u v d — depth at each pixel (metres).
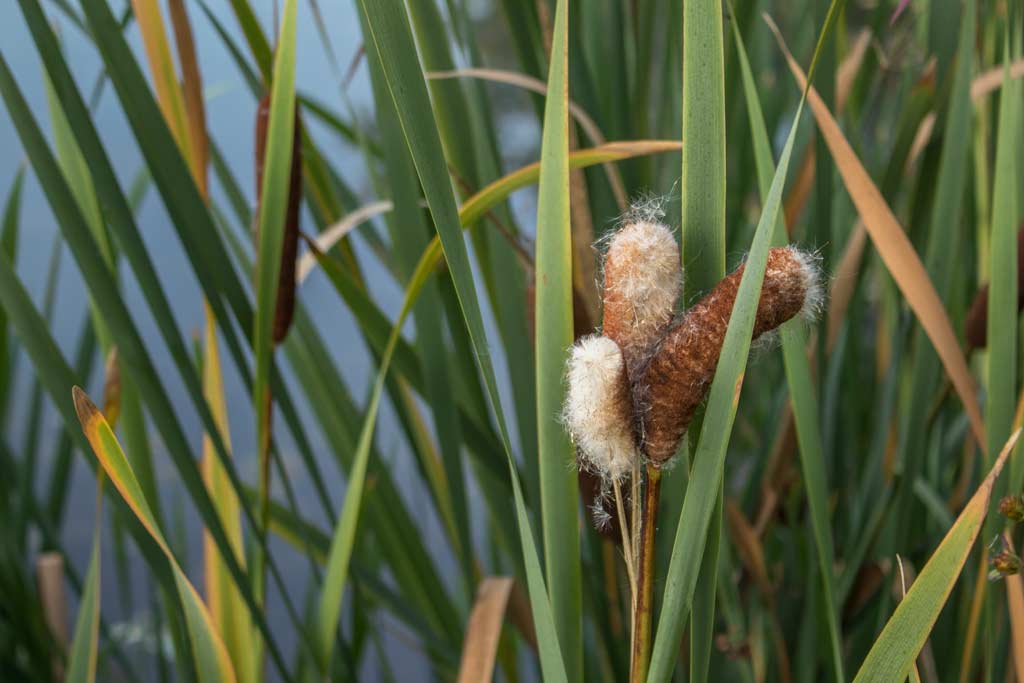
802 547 1.52
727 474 1.57
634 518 0.93
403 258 1.26
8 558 1.77
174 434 1.11
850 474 1.50
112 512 2.05
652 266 0.90
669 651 0.92
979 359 1.57
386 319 1.24
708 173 0.93
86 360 1.87
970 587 1.24
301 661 1.79
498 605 1.21
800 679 1.36
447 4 1.37
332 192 1.38
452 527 1.50
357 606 1.79
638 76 1.40
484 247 1.31
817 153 1.22
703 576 0.95
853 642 1.37
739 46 1.04
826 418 1.44
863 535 1.36
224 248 1.15
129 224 1.10
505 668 1.57
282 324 1.17
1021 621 1.03
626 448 0.90
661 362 0.89
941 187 1.17
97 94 1.42
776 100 1.61
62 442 1.97
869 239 1.34
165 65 1.18
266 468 1.19
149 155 1.11
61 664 1.77
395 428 2.23
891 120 1.72
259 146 1.16
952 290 1.34
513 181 1.10
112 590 2.43
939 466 1.50
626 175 1.35
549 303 0.94
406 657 2.36
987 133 1.34
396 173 1.18
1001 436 1.05
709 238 0.93
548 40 1.26
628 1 1.44
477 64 1.36
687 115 0.93
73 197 1.08
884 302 1.61
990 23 1.40
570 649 0.98
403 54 0.93
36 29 1.06
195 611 1.11
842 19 1.50
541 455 0.97
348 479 1.59
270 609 2.62
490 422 1.38
